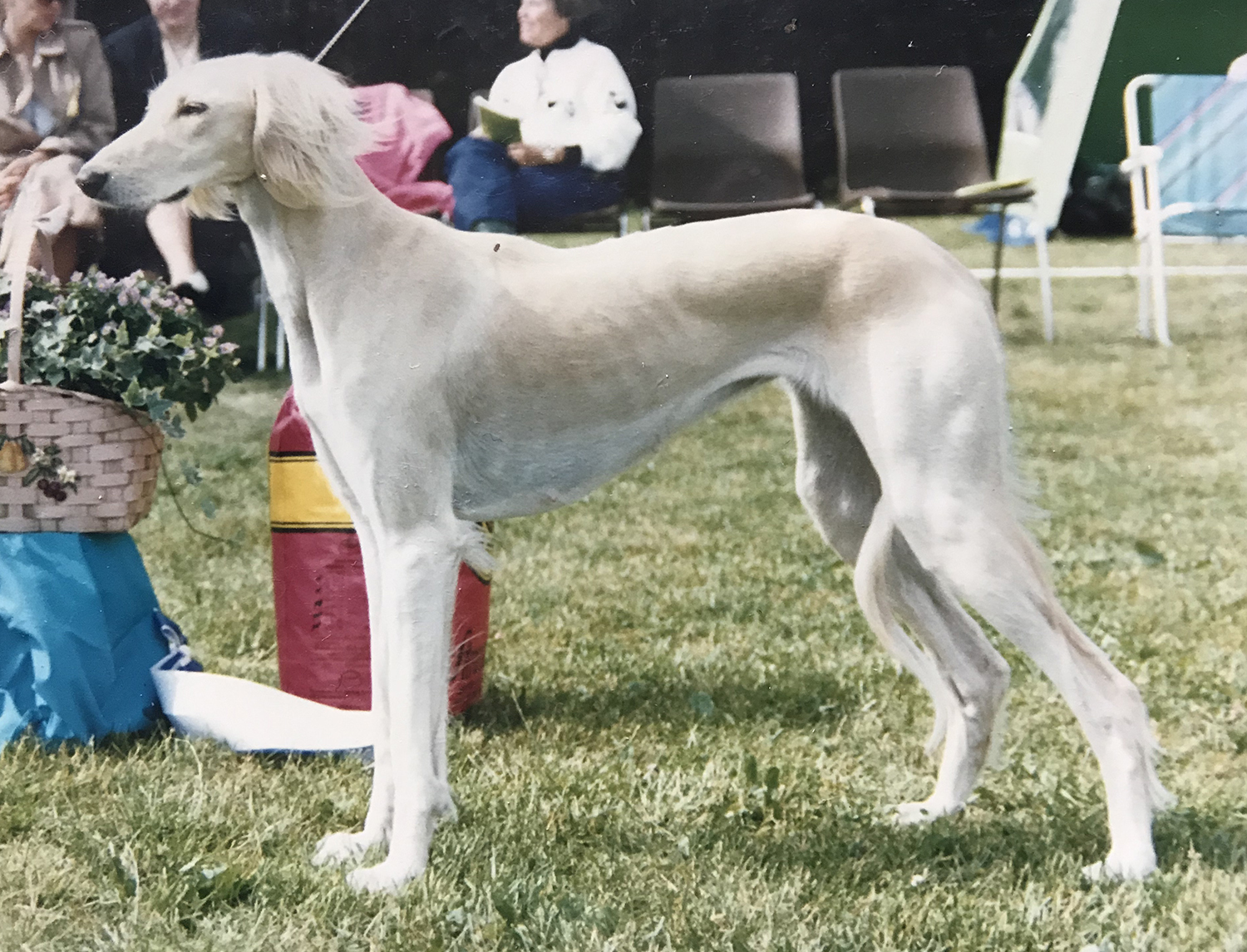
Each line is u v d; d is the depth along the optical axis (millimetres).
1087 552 5496
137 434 3424
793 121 7742
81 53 7281
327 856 2770
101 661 3420
